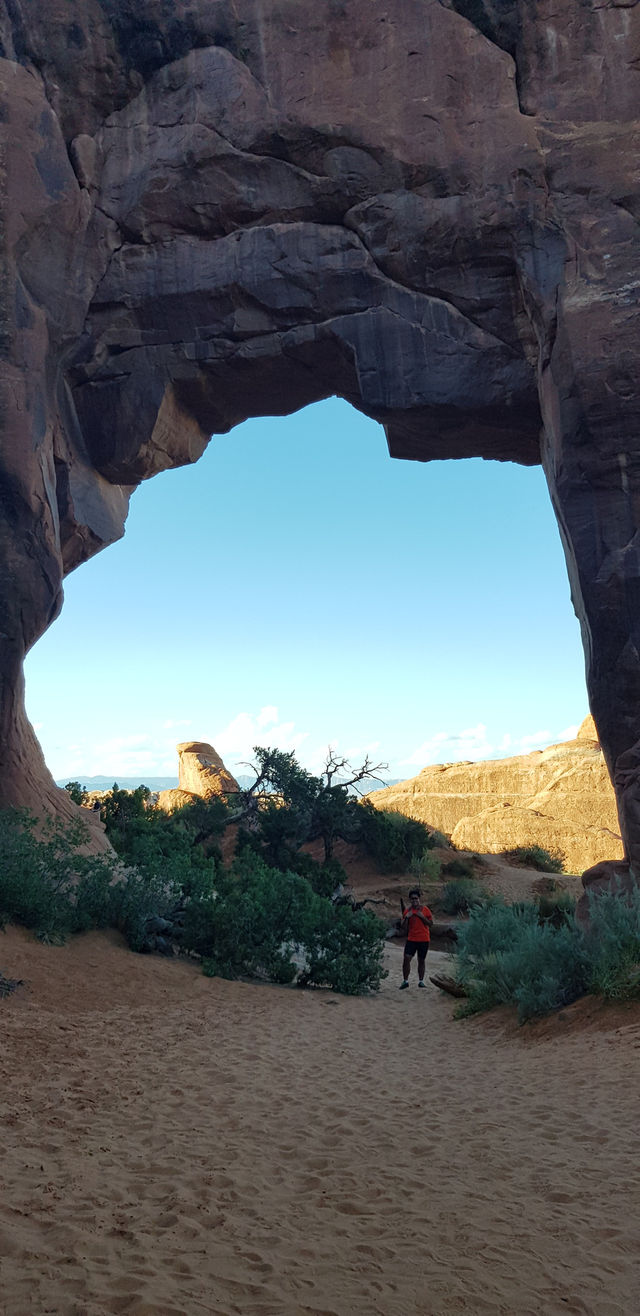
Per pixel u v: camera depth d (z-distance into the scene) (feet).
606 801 164.25
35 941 38.96
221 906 46.91
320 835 127.44
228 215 56.18
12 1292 10.77
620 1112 20.25
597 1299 11.68
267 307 55.36
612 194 48.98
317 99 54.85
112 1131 18.74
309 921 47.06
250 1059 27.40
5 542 53.16
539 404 52.54
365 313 54.24
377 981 46.24
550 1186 15.89
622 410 45.98
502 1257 12.85
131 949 43.42
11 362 53.93
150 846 64.03
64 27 58.18
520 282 50.65
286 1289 11.47
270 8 56.44
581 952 33.32
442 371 52.95
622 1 51.49
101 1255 12.10
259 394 60.70
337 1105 22.13
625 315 46.70
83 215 57.21
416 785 197.67
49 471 56.03
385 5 55.01
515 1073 25.75
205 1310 10.65
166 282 56.75
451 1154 17.99
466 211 51.90
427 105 53.36
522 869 142.31
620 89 50.62
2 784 52.65
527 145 51.08
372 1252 12.90
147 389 57.57
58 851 49.39
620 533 45.50
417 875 125.80
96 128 58.39
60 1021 29.48
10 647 52.90
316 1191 15.58
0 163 55.16
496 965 37.68
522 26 52.54
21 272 55.26
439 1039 32.99
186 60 57.41
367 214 53.93
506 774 187.01
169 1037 29.60
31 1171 15.58
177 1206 14.29
